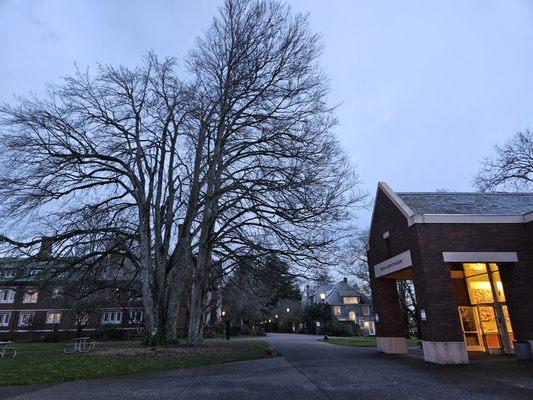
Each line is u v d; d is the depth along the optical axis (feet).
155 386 32.81
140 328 138.72
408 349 74.33
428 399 27.27
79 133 72.69
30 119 67.46
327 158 67.82
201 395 28.86
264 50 76.13
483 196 66.74
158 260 71.67
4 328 161.17
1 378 36.47
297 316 228.43
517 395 28.71
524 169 98.27
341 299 254.27
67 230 69.77
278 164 71.10
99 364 46.19
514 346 51.55
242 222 70.64
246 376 38.45
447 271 51.13
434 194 67.00
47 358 53.67
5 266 73.77
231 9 78.74
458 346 48.65
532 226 52.31
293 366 46.50
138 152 75.97
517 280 51.85
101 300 114.62
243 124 75.87
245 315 187.32
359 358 56.13
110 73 101.35
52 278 71.92
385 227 65.77
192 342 76.07
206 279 86.17
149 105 79.30
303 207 63.87
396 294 69.26
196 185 73.61
